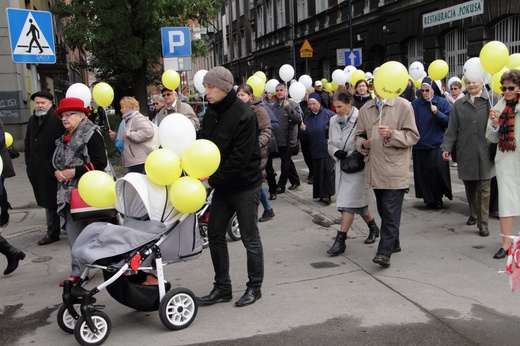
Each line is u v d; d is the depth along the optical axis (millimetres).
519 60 6336
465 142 6082
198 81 9242
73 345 3818
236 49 46406
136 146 6402
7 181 11719
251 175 4176
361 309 4164
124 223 3953
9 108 16375
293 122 9031
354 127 5480
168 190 3906
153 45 16641
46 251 6391
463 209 7430
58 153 5098
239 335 3814
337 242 5664
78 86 6254
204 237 6211
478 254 5441
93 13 16531
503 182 5223
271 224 7180
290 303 4355
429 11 17594
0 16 15984
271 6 35844
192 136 3941
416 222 6852
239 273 5234
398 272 4996
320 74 28656
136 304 3859
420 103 7316
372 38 22156
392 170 4949
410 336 3672
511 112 5102
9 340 3947
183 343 3730
